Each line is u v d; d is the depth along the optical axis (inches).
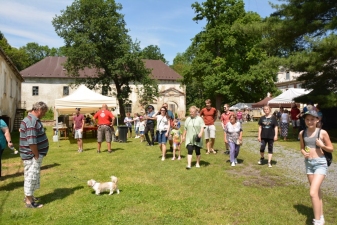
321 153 156.8
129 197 209.8
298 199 201.6
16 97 1096.8
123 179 262.8
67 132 721.0
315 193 152.2
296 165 317.7
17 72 1014.4
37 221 169.8
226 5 1304.1
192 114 302.5
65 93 1737.2
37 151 194.5
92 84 1273.4
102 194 219.3
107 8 1184.8
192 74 1412.4
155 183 249.0
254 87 1409.9
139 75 1278.3
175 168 305.6
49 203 200.5
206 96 1469.0
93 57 1155.3
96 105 631.2
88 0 1141.1
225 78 1294.3
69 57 1144.2
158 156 384.5
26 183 192.2
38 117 201.6
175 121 403.9
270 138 309.7
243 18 1257.4
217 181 251.1
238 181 251.3
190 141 300.5
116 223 164.6
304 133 162.7
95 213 180.1
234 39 1242.0
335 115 694.5
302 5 560.1
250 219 168.7
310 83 639.8
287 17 600.1
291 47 612.4
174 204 193.5
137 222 165.3
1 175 290.5
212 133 398.3
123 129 565.6
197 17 1364.4
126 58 1168.8
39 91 1706.4
